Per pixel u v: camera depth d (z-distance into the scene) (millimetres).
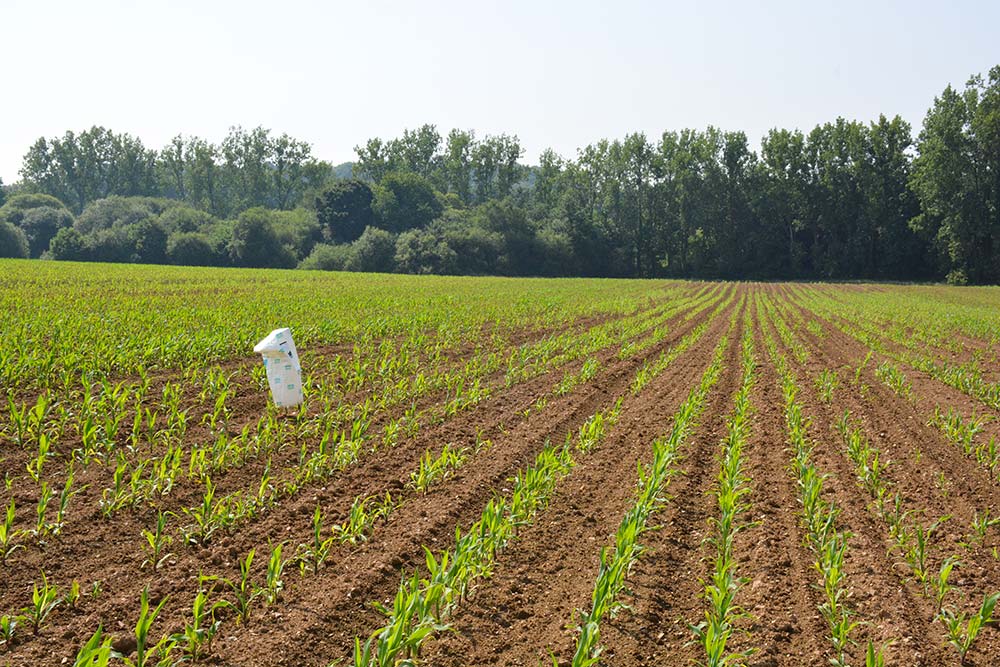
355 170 140000
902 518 8117
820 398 14789
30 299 26922
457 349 20391
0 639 5062
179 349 15141
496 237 99438
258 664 4992
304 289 42156
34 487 7852
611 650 5438
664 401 14398
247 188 134250
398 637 4691
